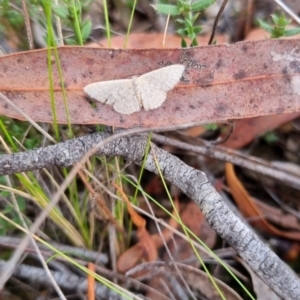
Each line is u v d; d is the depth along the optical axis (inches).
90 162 5.3
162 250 5.8
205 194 4.7
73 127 5.6
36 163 4.7
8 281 5.6
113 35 6.8
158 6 5.2
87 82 4.6
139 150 4.9
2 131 5.3
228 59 4.6
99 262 5.7
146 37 6.5
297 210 6.3
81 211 5.8
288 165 6.4
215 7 7.5
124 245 5.8
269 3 7.3
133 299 5.0
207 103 4.7
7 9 5.8
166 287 5.5
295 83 4.7
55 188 5.7
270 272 4.4
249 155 6.4
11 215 5.8
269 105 4.7
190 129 6.3
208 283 5.5
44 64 4.6
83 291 5.5
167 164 5.0
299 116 6.0
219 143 6.0
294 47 4.6
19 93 4.7
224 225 4.6
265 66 4.7
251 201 5.9
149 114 4.7
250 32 7.1
